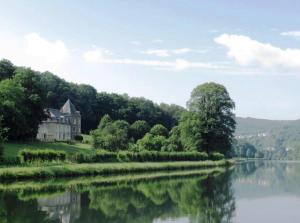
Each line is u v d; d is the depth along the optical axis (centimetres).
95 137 11094
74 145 12062
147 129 17038
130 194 4644
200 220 3159
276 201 4228
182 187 5494
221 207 3797
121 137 11319
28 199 4066
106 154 9144
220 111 12400
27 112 10756
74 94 19362
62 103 18675
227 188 5462
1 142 6888
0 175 5684
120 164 8419
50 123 16038
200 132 12319
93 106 19900
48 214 3278
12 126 10194
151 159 10462
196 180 6619
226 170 9894
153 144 12706
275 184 6191
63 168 6738
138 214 3372
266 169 11825
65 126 16838
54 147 10844
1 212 3341
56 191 4741
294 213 3494
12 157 6994
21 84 11388
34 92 11569
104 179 6412
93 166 7481
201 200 4256
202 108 12481
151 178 6869
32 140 11531
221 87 12450
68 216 3212
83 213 3359
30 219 3064
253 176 8012
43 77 18662
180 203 4022
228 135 12400
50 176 6369
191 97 12731
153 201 4138
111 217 3212
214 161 12394
